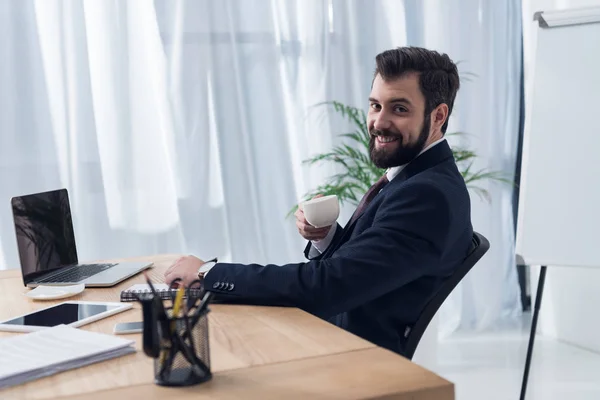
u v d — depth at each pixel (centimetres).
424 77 169
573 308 359
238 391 105
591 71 266
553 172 270
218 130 341
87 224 324
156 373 109
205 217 342
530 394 291
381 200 170
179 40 332
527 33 382
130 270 198
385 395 103
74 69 319
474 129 376
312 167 357
